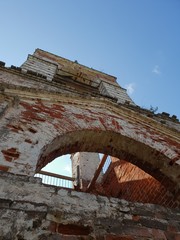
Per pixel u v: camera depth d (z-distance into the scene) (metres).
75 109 4.26
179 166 3.83
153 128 4.86
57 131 3.25
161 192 4.71
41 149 2.72
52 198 1.99
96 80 9.09
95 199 2.18
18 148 2.56
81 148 3.98
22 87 3.85
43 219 1.76
